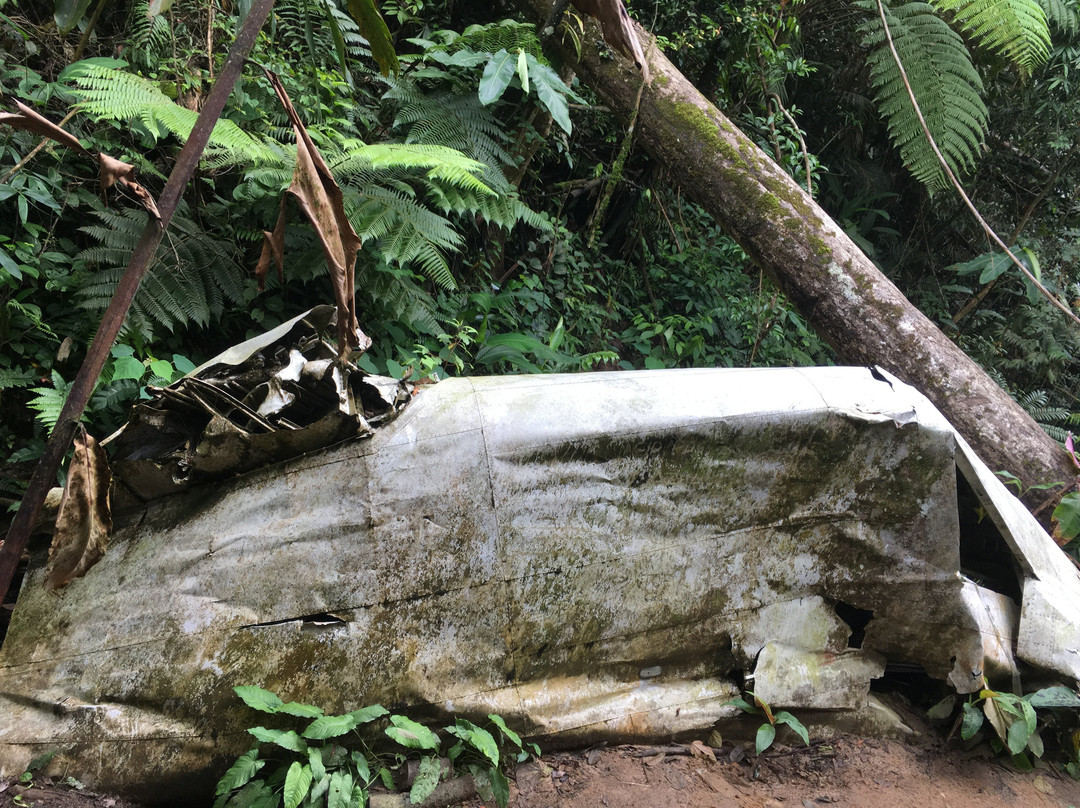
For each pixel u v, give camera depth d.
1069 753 2.39
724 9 4.71
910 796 2.16
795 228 3.72
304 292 3.45
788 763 2.23
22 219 2.71
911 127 4.32
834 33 5.79
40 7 3.41
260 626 1.84
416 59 3.99
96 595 1.88
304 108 3.47
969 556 2.80
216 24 3.44
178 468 1.92
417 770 1.90
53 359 2.83
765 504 2.22
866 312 3.56
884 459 2.26
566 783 2.01
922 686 2.56
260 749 1.82
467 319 4.06
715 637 2.22
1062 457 3.28
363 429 1.93
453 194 3.53
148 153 3.30
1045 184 6.26
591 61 4.14
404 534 1.92
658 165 5.12
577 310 4.66
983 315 6.12
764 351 4.88
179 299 2.95
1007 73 5.87
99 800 1.73
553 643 2.06
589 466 2.07
